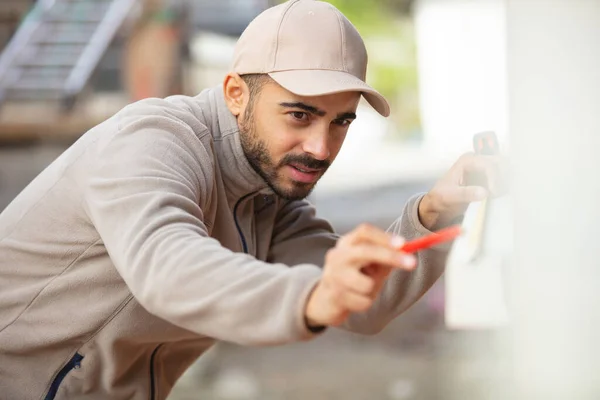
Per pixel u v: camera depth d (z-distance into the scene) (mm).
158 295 1654
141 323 2186
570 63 2057
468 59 16391
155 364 2396
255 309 1577
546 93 2074
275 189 2141
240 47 2148
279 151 2082
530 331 2172
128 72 9242
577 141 2062
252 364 5828
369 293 1471
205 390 5312
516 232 2139
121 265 1744
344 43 2074
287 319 1537
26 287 2188
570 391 2139
